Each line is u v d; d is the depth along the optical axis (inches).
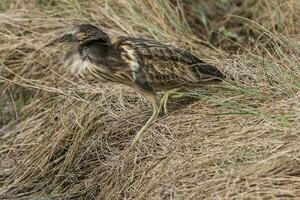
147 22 529.3
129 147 406.3
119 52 405.1
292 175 343.0
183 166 368.8
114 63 403.9
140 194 370.9
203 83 414.6
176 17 543.2
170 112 419.2
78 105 463.5
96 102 452.4
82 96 472.1
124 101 456.1
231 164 355.3
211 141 380.2
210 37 551.5
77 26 408.8
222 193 342.3
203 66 415.5
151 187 369.7
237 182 344.5
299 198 329.1
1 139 486.6
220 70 449.4
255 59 456.8
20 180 444.1
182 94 415.2
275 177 341.7
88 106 452.8
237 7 577.0
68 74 505.4
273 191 334.3
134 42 409.4
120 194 387.5
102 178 412.8
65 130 450.0
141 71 403.5
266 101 406.3
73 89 473.7
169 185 362.3
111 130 433.4
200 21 572.7
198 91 422.0
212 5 583.8
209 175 357.4
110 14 541.0
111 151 423.8
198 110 412.2
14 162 463.2
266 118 381.1
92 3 553.9
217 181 349.1
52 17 551.8
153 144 401.4
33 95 517.7
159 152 390.6
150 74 406.0
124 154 406.3
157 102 433.4
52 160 449.7
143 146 403.9
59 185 431.8
